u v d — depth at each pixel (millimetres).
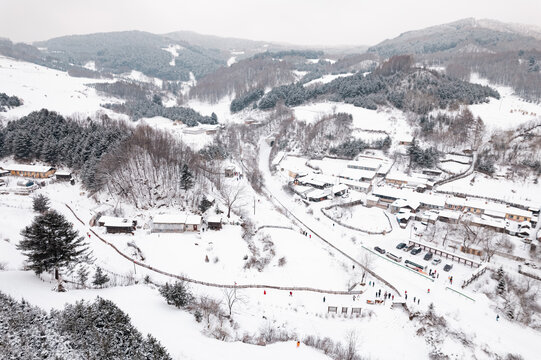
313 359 47406
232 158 172000
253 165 172000
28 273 55781
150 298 55812
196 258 77625
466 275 85125
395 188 137000
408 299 72750
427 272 85438
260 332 55062
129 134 134625
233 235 90375
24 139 128625
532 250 96000
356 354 53906
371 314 66688
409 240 101812
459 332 62906
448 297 74750
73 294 50188
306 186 145125
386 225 112875
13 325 34969
